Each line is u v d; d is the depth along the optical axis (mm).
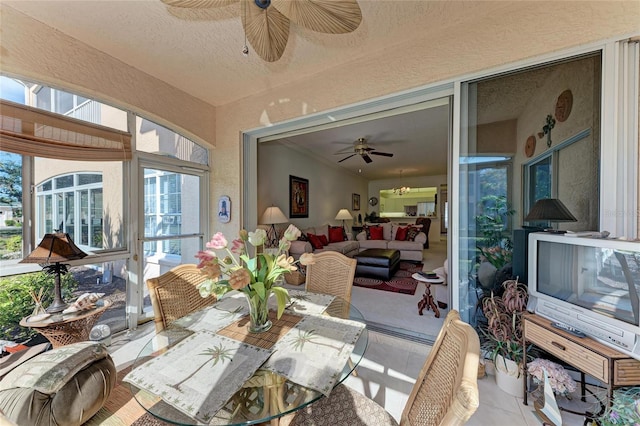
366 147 4797
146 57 2322
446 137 4684
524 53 1738
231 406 803
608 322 1212
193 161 3186
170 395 840
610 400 1158
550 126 1826
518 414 1467
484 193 1994
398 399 1594
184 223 3104
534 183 1917
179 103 2885
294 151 5379
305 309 1485
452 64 1967
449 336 893
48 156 2033
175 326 1286
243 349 1070
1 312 1893
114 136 2412
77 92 2152
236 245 1231
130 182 2562
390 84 2207
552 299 1467
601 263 1251
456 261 2029
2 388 956
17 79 1892
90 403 991
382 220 8789
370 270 4324
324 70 2525
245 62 2402
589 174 1643
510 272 1982
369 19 1871
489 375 1815
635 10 1472
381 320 2660
